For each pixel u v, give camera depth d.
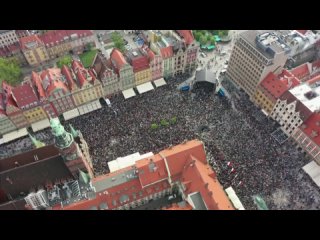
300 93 123.94
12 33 152.12
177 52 143.12
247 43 130.62
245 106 140.88
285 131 129.50
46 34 157.75
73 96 132.88
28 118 130.25
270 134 127.75
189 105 137.00
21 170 98.62
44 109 130.50
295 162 119.25
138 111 135.00
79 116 135.12
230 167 116.12
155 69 144.25
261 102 138.00
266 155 120.12
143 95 143.12
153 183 106.00
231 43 176.12
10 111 123.19
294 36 156.62
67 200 102.12
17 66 153.25
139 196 107.94
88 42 168.50
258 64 130.50
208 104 137.62
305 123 119.38
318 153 116.62
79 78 132.75
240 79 146.25
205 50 170.75
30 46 152.50
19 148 126.56
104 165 118.44
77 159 99.62
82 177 102.12
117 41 164.88
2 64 142.88
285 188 111.81
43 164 100.38
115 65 137.88
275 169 116.12
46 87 130.38
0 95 128.75
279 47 126.50
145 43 162.12
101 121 131.62
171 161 105.75
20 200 99.00
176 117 131.88
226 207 97.75
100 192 103.06
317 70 147.12
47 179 104.25
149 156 111.31
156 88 146.62
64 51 166.12
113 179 105.19
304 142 121.38
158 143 123.88
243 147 122.12
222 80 154.50
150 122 130.38
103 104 141.12
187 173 104.81
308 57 159.25
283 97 124.69
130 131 127.44
